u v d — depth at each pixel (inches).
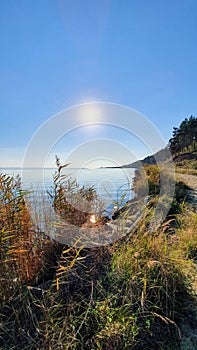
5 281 66.6
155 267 76.4
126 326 55.2
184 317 65.0
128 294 65.4
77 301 66.4
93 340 55.1
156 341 56.4
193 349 54.4
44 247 88.1
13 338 54.6
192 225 137.5
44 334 54.2
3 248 65.6
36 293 70.9
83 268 80.7
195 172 595.5
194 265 93.6
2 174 80.1
